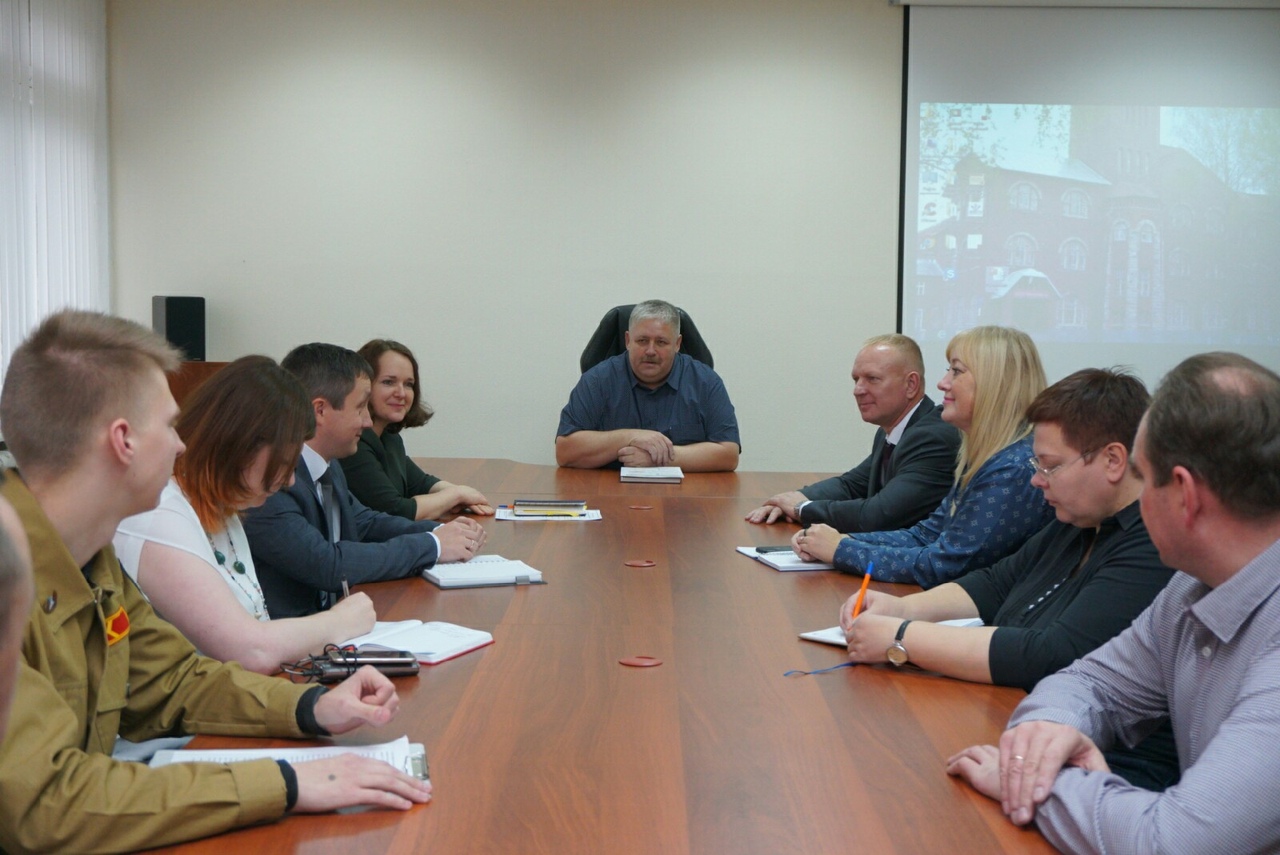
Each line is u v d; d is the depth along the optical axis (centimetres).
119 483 134
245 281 640
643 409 465
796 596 245
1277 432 122
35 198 546
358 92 636
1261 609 128
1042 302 646
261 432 192
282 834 126
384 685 157
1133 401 185
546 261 644
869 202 644
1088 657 162
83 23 597
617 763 148
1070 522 192
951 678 187
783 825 129
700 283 646
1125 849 118
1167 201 644
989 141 640
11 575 63
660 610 231
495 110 639
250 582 216
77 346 132
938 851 124
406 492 380
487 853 121
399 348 367
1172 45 636
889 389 340
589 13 636
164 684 159
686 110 640
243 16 632
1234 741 119
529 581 255
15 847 120
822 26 638
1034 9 634
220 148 636
